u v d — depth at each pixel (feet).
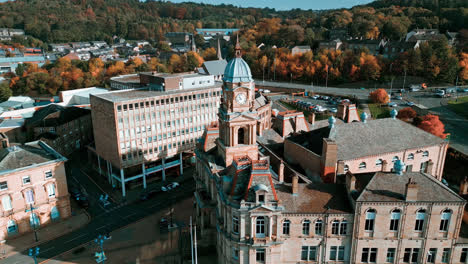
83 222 304.71
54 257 255.50
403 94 624.59
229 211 198.90
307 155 248.52
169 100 372.38
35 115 517.96
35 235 274.36
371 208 187.93
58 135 464.24
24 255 258.16
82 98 613.52
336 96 642.63
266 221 192.95
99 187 379.76
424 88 652.89
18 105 627.05
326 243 197.67
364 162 249.75
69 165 445.37
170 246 264.52
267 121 399.24
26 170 276.82
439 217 187.42
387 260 197.88
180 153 397.60
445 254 194.90
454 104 552.41
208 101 403.54
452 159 370.94
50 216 298.76
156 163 393.29
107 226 297.74
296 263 201.98
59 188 299.58
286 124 301.02
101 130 370.73
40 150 307.99
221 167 232.12
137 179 383.24
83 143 528.22
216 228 236.63
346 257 199.82
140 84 462.19
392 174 199.21
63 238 280.31
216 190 228.43
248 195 191.93
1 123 499.51
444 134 402.11
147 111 359.05
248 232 195.11
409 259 196.34
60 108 512.22
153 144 371.97
